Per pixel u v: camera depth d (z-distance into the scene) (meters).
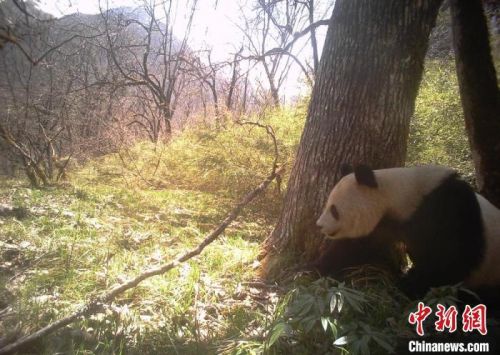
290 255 4.98
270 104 12.37
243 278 4.86
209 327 3.87
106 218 6.98
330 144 4.90
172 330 3.72
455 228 3.91
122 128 12.39
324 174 4.92
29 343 3.24
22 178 11.10
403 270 5.07
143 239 6.04
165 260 5.21
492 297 4.24
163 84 16.36
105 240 5.81
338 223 4.22
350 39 4.84
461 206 3.93
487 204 4.34
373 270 4.45
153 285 4.42
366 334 3.13
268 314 4.00
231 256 5.43
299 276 4.50
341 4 4.96
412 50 4.76
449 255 3.94
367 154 4.79
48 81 12.75
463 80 5.62
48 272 4.65
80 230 6.12
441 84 10.67
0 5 5.50
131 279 4.15
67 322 3.46
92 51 16.02
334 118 4.90
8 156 10.92
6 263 4.93
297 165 5.22
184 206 8.50
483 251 4.00
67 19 14.17
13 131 10.63
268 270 4.93
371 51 4.74
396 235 4.33
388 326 3.59
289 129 9.55
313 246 4.95
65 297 4.18
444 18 11.31
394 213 4.16
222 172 9.24
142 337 3.60
